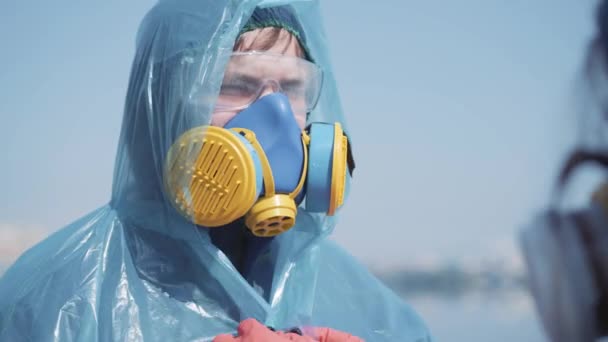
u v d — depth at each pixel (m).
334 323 1.51
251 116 1.39
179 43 1.41
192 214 1.34
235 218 1.34
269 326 1.35
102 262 1.35
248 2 1.43
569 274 0.43
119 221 1.42
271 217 1.35
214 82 1.37
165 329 1.30
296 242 1.52
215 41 1.39
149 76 1.43
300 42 1.55
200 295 1.36
